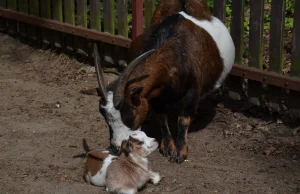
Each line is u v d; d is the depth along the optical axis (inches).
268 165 158.1
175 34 159.8
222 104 189.9
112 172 142.6
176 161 159.9
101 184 147.2
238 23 185.5
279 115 179.9
